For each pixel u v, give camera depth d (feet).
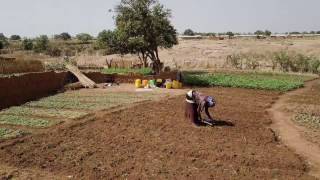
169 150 46.11
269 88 98.07
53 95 88.07
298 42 231.91
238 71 143.43
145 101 78.33
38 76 88.74
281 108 73.51
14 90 79.46
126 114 65.16
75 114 66.18
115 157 43.83
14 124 59.11
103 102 78.23
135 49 123.34
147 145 48.16
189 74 127.34
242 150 46.14
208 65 161.68
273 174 38.86
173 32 125.08
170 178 37.76
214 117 63.31
